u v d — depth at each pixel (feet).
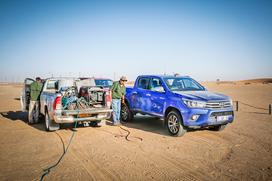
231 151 19.94
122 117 34.86
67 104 26.86
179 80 29.01
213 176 15.08
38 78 33.37
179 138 24.40
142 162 17.65
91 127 30.73
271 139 23.53
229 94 92.02
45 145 22.44
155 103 28.04
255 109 47.44
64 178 15.03
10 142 23.61
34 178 15.08
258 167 16.47
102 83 50.70
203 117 23.31
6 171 16.25
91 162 17.79
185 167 16.60
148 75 31.09
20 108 52.49
